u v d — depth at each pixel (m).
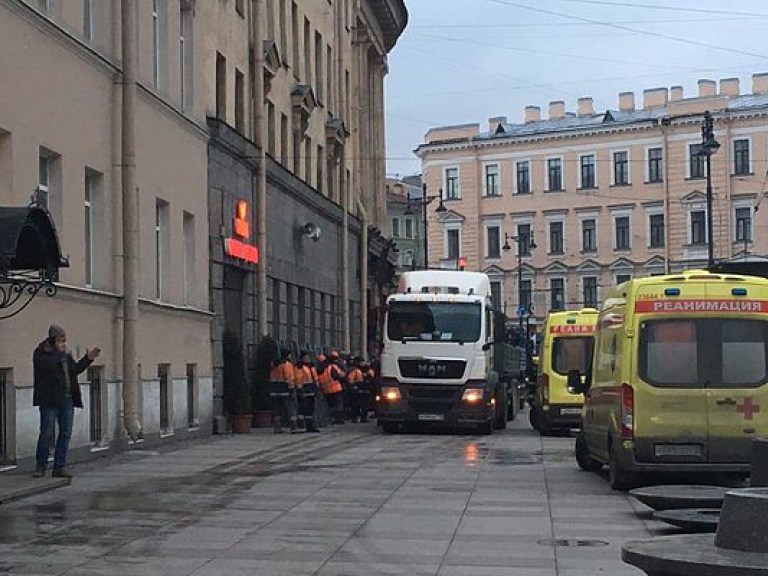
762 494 7.00
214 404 28.17
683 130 85.00
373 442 26.19
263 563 10.70
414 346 29.66
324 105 45.69
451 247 94.38
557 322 29.67
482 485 17.16
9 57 17.41
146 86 23.38
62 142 19.48
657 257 86.00
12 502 14.77
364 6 54.31
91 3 21.47
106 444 21.17
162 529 12.65
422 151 95.69
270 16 35.91
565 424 29.19
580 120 91.62
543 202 90.81
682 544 7.29
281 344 34.19
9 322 17.11
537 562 10.84
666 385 15.97
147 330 23.27
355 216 50.38
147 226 23.64
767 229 81.88
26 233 15.12
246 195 31.83
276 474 18.44
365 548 11.55
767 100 83.25
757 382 15.94
